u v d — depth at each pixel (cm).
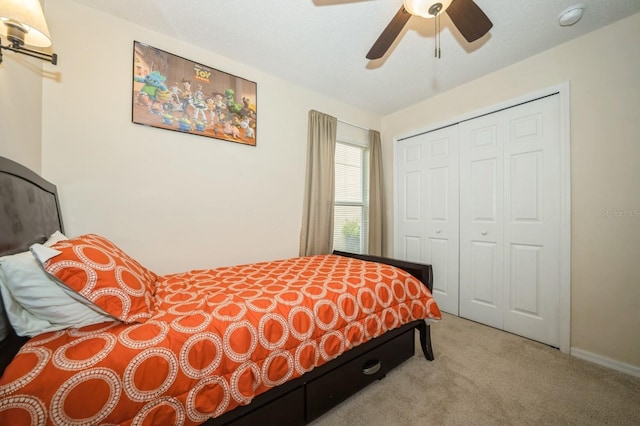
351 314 129
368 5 153
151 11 159
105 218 162
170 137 184
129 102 169
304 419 114
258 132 227
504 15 158
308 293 126
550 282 194
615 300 165
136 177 172
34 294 76
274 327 104
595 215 173
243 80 216
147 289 107
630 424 118
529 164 206
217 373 87
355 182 313
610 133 167
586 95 176
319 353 114
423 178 286
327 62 214
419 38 181
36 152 136
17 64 120
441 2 113
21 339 77
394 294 153
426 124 283
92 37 157
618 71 163
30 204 104
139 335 81
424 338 170
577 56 180
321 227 261
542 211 199
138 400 73
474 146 241
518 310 212
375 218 309
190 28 174
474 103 240
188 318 93
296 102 251
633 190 159
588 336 175
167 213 184
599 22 165
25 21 90
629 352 159
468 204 246
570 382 149
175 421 78
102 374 69
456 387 145
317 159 259
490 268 230
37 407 62
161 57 179
